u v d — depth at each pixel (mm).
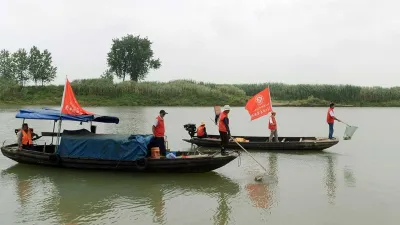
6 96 55594
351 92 62969
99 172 12883
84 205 9570
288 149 17531
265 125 30422
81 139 12836
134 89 59844
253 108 18625
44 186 11258
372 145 19609
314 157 16047
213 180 12031
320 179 12219
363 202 9836
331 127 18109
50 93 58469
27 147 14109
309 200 10000
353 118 37344
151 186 11289
